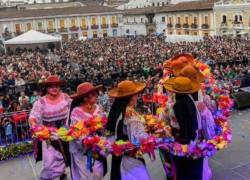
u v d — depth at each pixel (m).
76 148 5.35
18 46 50.09
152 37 54.75
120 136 4.93
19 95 14.67
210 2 61.88
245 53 24.45
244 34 51.03
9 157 7.43
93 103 5.38
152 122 5.30
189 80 5.08
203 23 61.62
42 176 5.80
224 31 57.06
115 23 77.75
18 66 26.14
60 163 5.75
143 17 78.88
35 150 5.84
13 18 69.81
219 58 22.16
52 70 22.42
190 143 5.07
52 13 72.94
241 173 6.11
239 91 10.88
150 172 6.29
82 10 75.69
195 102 5.29
